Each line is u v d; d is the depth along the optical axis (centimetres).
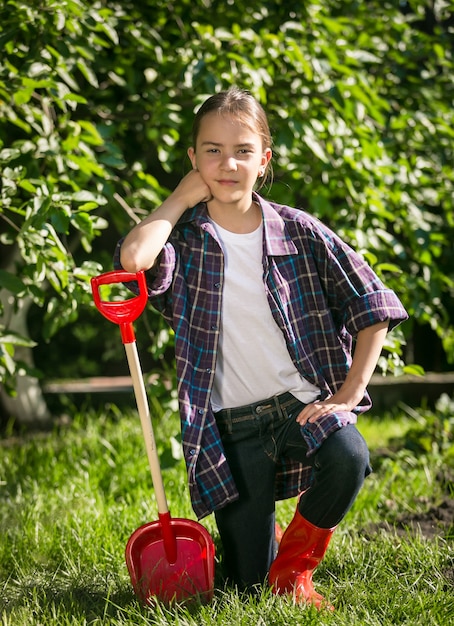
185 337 232
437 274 425
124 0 415
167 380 380
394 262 464
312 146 377
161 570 239
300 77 400
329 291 240
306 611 217
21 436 479
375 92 395
